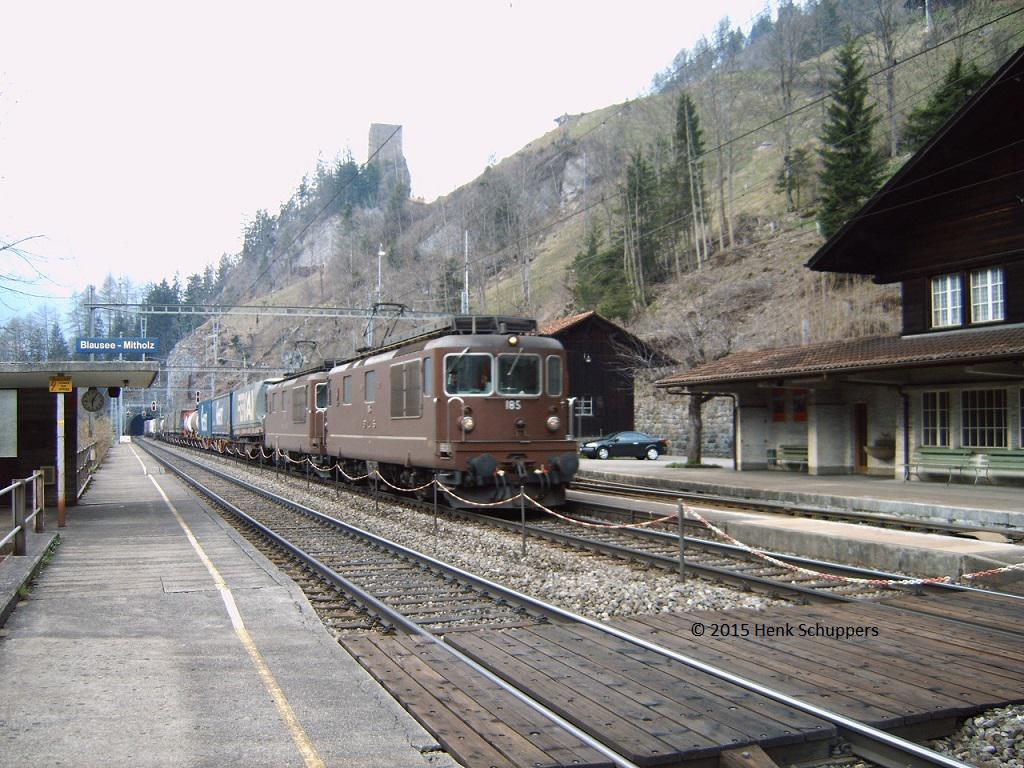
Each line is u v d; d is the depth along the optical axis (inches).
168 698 220.8
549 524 634.2
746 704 220.5
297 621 310.2
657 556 451.2
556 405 677.3
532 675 245.6
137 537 542.6
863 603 346.3
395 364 742.5
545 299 2896.2
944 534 565.0
